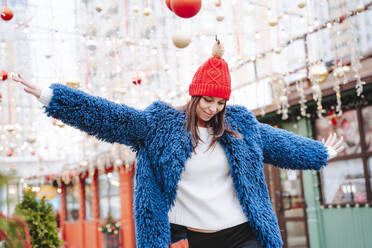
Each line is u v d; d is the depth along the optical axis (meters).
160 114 1.56
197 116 1.58
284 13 4.02
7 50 4.08
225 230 1.55
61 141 7.65
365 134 5.37
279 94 5.81
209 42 4.25
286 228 6.48
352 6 3.96
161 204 1.49
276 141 1.71
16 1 3.71
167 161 1.50
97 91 4.56
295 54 5.31
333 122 5.77
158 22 4.28
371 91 5.12
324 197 5.97
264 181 1.61
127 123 1.47
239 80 6.26
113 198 11.06
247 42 5.10
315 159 1.71
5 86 4.82
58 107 1.40
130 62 4.69
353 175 5.55
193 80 1.57
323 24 4.09
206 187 1.56
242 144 1.58
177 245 1.50
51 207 4.84
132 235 9.95
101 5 3.21
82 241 12.77
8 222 2.09
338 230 5.73
